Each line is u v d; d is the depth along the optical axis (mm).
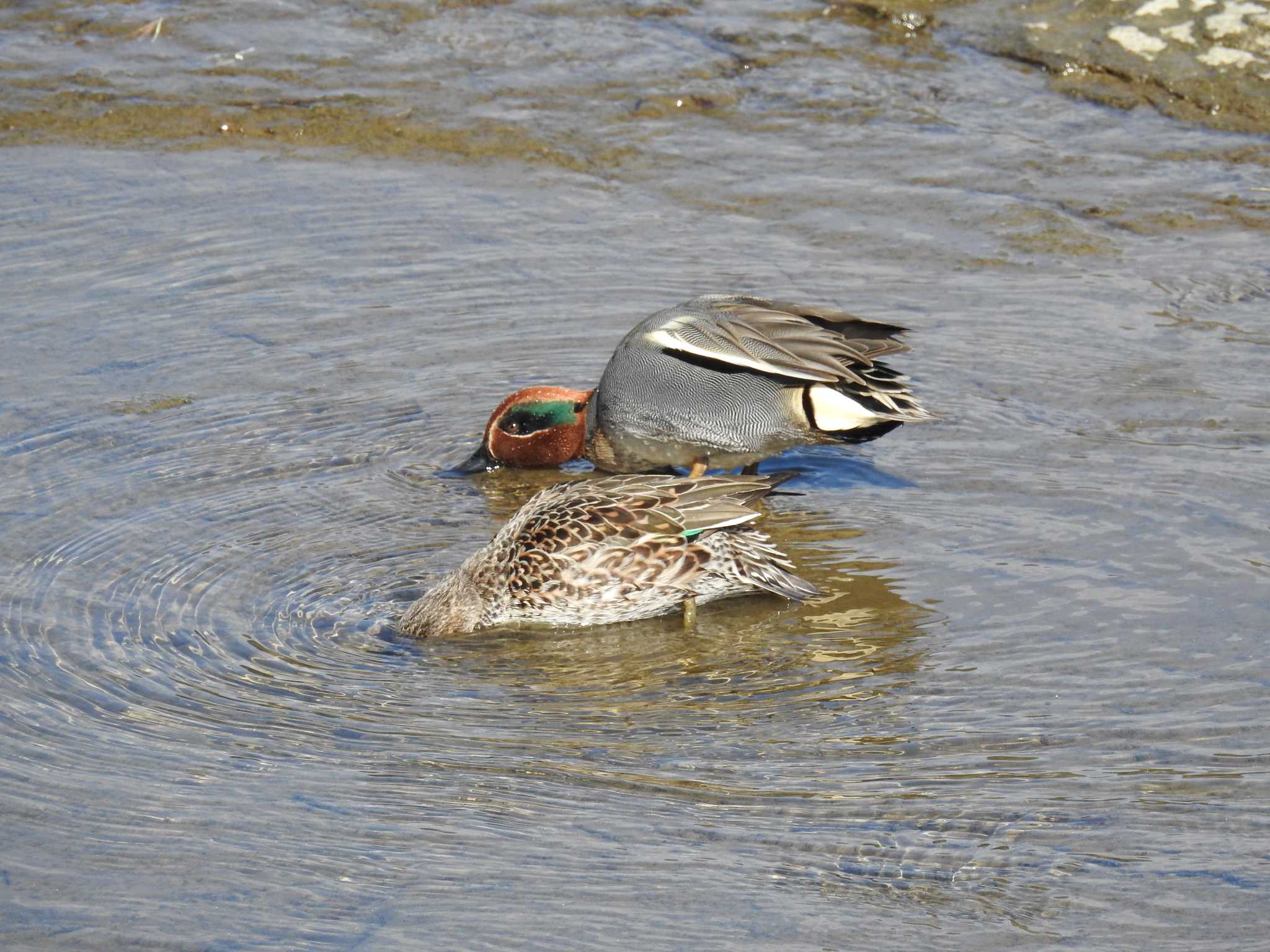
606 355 15086
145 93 20062
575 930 7730
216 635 10914
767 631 11133
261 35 21469
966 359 14750
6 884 8148
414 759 9406
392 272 16453
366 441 13859
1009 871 8156
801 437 13188
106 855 8398
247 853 8414
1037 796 8828
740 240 17000
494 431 13703
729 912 7855
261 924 7812
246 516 12594
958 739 9492
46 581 11477
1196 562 11562
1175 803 8719
